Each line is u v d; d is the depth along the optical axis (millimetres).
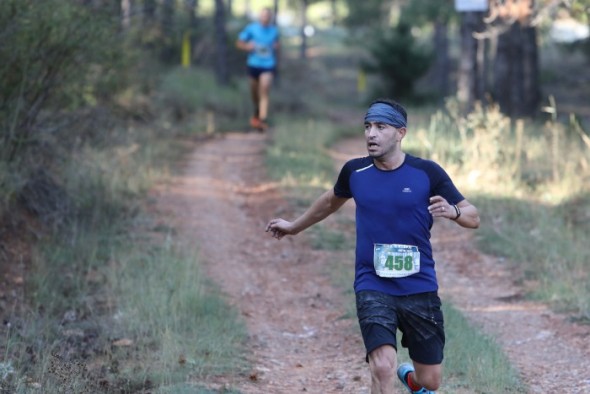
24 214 17797
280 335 14336
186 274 15867
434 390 9453
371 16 90312
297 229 10078
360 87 73688
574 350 13492
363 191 9297
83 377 11617
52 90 18016
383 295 9148
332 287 16812
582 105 61281
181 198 22594
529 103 44469
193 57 59969
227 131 36844
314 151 29781
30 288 15234
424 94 65812
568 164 23641
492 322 14938
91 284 15781
